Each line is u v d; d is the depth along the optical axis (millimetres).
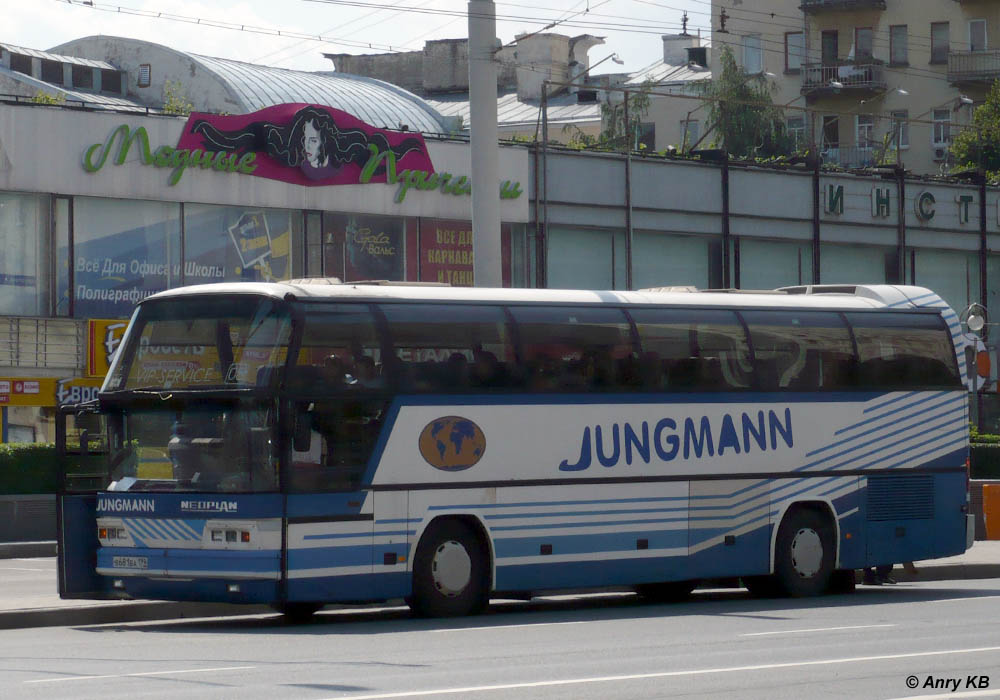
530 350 20141
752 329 22250
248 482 18031
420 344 19250
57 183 36094
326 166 39969
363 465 18578
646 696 11758
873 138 81500
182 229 38000
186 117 37938
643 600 23094
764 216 49375
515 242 43938
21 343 35656
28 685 12516
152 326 19047
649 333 21250
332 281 19656
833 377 22922
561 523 20125
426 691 11961
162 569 18312
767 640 16109
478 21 30016
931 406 23922
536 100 86750
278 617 20281
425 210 42156
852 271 52125
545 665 13812
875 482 23203
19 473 34438
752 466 21953
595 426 20547
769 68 84625
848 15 82250
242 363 18359
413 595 19031
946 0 80438
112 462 19000
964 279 55312
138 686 12406
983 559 28531
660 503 21016
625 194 45969
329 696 11695
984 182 55562
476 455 19500
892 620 18516
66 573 18969
